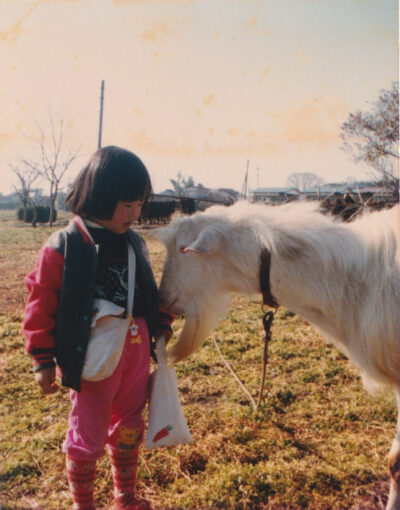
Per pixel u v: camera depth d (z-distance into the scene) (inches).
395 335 70.4
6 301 226.7
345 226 79.7
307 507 79.7
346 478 86.6
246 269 75.8
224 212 80.0
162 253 348.2
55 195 885.8
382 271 71.3
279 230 74.4
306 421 107.3
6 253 422.9
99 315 68.1
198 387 124.5
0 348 157.0
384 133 349.1
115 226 73.9
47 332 68.9
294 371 134.7
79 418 70.7
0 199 1724.9
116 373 71.7
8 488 84.3
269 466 89.7
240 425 105.1
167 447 96.7
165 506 80.3
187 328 80.7
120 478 75.6
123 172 70.6
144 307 77.4
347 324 75.4
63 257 69.9
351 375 131.8
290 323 182.7
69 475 71.5
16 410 112.1
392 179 382.3
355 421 107.3
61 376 69.4
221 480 85.2
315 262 73.5
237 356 146.6
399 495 72.4
